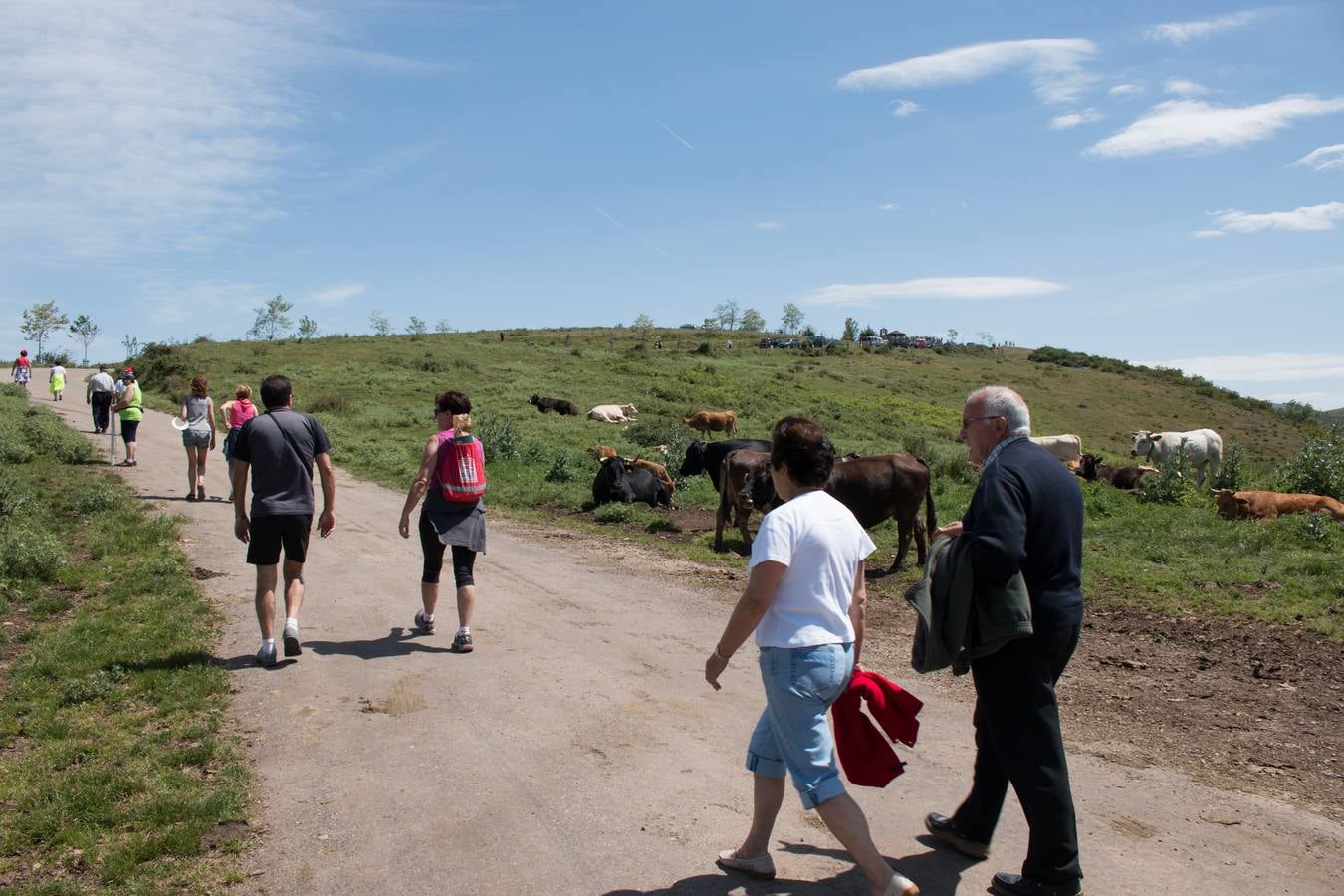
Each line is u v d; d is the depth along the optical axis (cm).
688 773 467
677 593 885
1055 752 340
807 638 324
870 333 9738
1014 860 388
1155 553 1070
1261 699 618
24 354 3397
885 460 1039
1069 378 7519
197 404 1272
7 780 432
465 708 551
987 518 332
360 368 4025
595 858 380
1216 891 365
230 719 523
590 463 1925
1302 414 7269
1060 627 337
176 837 380
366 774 458
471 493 656
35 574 798
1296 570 966
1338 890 369
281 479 606
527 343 6122
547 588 884
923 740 532
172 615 705
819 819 425
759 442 1426
